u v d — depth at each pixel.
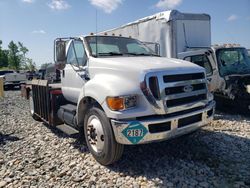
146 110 4.16
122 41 6.16
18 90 24.89
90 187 4.04
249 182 3.95
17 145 6.19
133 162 4.78
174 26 9.78
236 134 6.28
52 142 6.19
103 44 5.78
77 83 5.76
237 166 4.52
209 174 4.25
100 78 4.83
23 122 8.57
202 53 8.81
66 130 5.87
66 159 5.12
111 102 4.24
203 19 10.40
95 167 4.66
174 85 4.29
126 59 5.07
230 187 3.84
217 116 8.27
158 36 10.25
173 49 9.82
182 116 4.36
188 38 10.09
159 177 4.22
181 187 3.91
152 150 5.26
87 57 5.46
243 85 8.14
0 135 7.12
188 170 4.41
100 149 4.64
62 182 4.26
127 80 4.43
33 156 5.41
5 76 24.55
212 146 5.46
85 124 4.97
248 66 8.93
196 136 6.03
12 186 4.22
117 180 4.20
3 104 13.53
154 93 4.20
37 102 7.74
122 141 4.16
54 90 6.48
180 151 5.19
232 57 8.84
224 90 8.30
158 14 10.16
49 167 4.82
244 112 8.31
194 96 4.62
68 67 6.12
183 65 4.70
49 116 6.68
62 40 5.80
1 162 5.17
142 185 4.01
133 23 11.48
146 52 6.16
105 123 4.41
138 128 4.09
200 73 4.77
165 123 4.23
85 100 5.09
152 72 4.22
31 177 4.47
